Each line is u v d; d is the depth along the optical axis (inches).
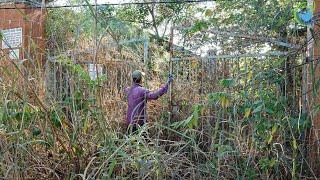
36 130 132.8
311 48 171.8
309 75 166.1
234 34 267.7
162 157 120.0
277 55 210.7
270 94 150.8
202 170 128.5
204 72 245.0
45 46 174.1
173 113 232.8
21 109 132.6
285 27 256.8
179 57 272.7
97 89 141.9
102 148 126.0
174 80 256.1
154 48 336.2
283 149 138.7
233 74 237.1
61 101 141.4
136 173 117.4
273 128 132.6
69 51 163.2
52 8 199.5
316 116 154.9
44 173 130.4
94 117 137.5
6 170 117.3
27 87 130.3
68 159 130.6
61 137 135.3
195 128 164.9
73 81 144.6
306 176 138.3
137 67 295.1
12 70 131.0
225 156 134.8
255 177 135.3
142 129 131.4
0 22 410.9
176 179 126.0
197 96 242.2
